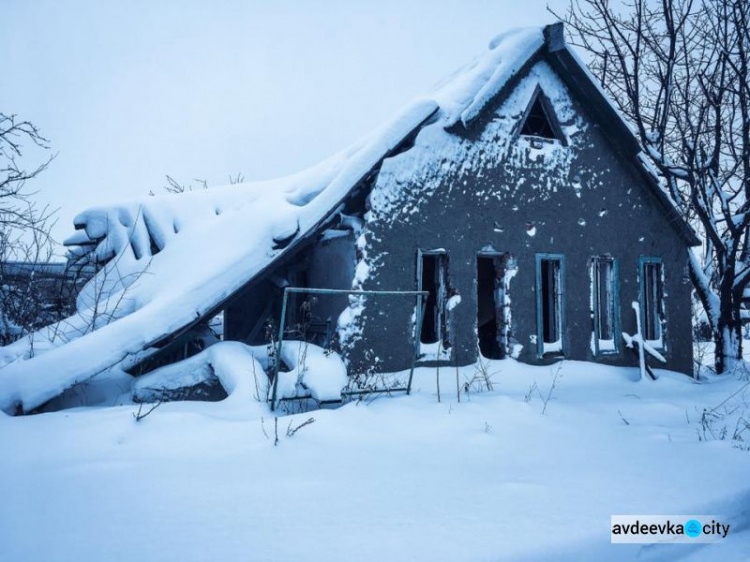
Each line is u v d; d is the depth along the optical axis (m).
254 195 9.69
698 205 9.59
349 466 3.83
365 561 2.39
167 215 9.34
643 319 9.29
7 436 4.24
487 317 11.57
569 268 8.59
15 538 2.56
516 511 3.05
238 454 4.02
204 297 6.41
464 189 7.91
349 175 7.02
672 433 5.08
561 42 8.45
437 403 5.79
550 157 8.66
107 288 8.41
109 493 3.19
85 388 6.05
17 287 9.41
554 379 7.69
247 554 2.44
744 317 11.38
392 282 7.29
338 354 6.68
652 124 10.59
